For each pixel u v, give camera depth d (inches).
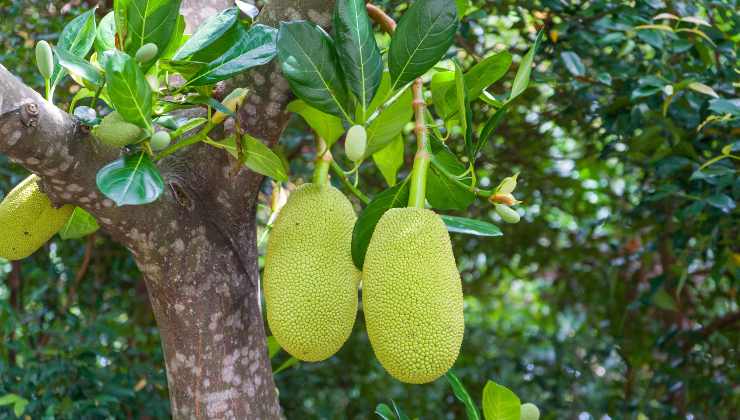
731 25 115.8
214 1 87.8
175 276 69.4
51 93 64.9
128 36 61.6
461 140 158.1
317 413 182.4
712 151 121.6
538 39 66.5
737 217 120.4
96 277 170.7
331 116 68.5
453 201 76.2
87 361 136.1
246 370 72.2
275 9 67.1
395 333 58.6
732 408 166.6
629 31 114.0
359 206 160.7
